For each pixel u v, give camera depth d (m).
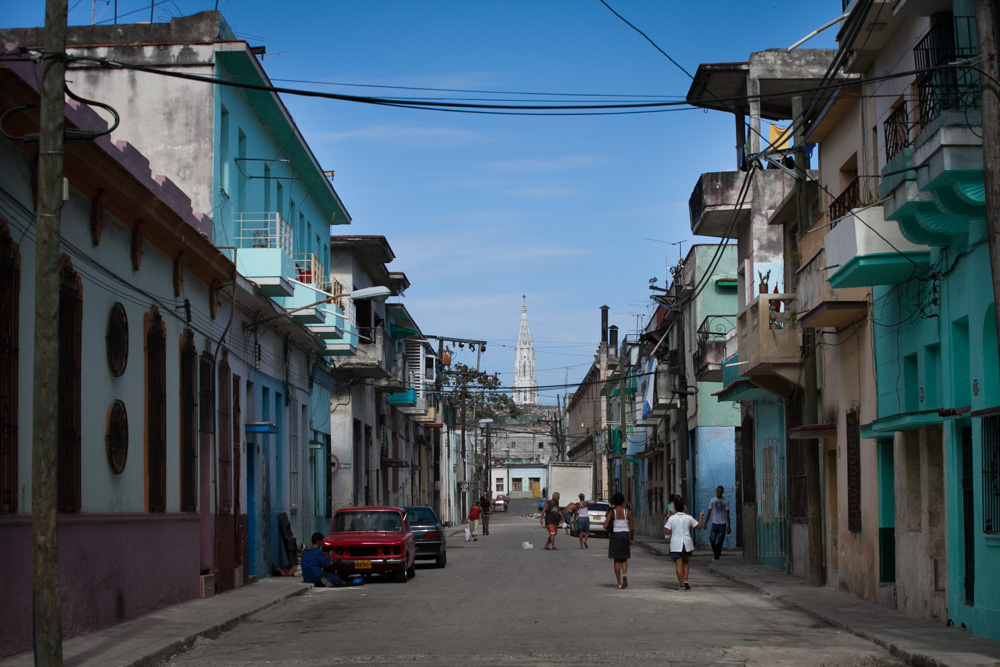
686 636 12.91
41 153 9.95
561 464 68.44
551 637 12.82
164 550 16.48
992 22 10.28
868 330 17.66
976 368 12.89
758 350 21.61
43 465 9.77
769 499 26.03
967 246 13.20
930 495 14.77
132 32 22.12
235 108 23.30
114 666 10.72
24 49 11.02
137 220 15.40
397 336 46.59
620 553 20.19
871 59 17.06
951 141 11.66
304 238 30.48
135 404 15.53
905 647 11.45
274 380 25.41
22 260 11.77
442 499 69.81
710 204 27.17
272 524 24.72
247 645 13.06
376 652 11.85
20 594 11.40
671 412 43.47
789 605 17.23
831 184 20.03
